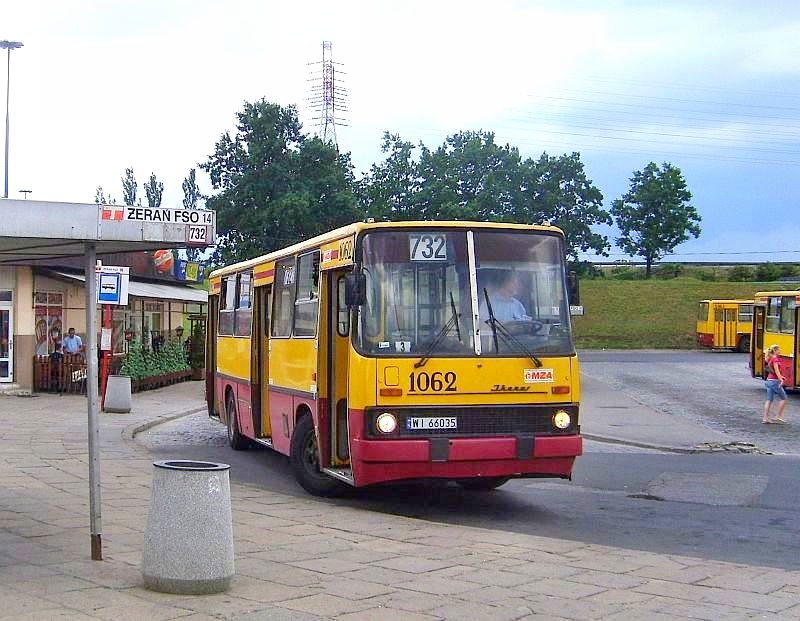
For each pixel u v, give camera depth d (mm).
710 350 64875
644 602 7168
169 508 7113
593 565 8445
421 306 10961
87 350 8195
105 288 21766
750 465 16062
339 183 52000
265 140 51031
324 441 11875
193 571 7059
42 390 28469
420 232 11117
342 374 11898
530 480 14305
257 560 8445
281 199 49156
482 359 10922
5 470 13844
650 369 43969
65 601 6805
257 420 15562
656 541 9859
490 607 6977
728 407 27391
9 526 9734
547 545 9344
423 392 10742
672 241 89938
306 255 12898
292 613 6672
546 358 11141
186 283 46250
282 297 14062
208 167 52188
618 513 11539
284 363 13711
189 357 37375
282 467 15531
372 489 13125
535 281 11375
